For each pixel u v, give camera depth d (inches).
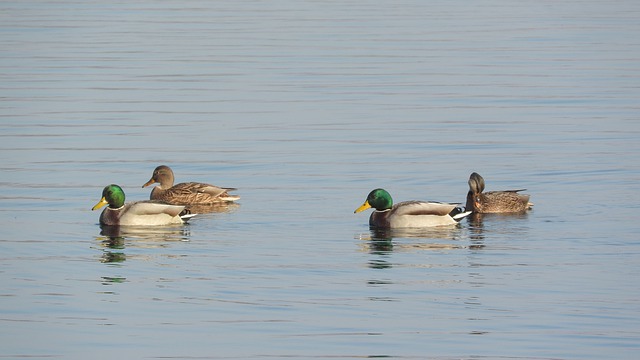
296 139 1435.8
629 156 1310.3
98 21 2753.4
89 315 778.8
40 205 1107.9
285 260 911.7
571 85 1846.7
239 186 1189.1
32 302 806.5
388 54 2209.6
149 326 756.0
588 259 911.0
